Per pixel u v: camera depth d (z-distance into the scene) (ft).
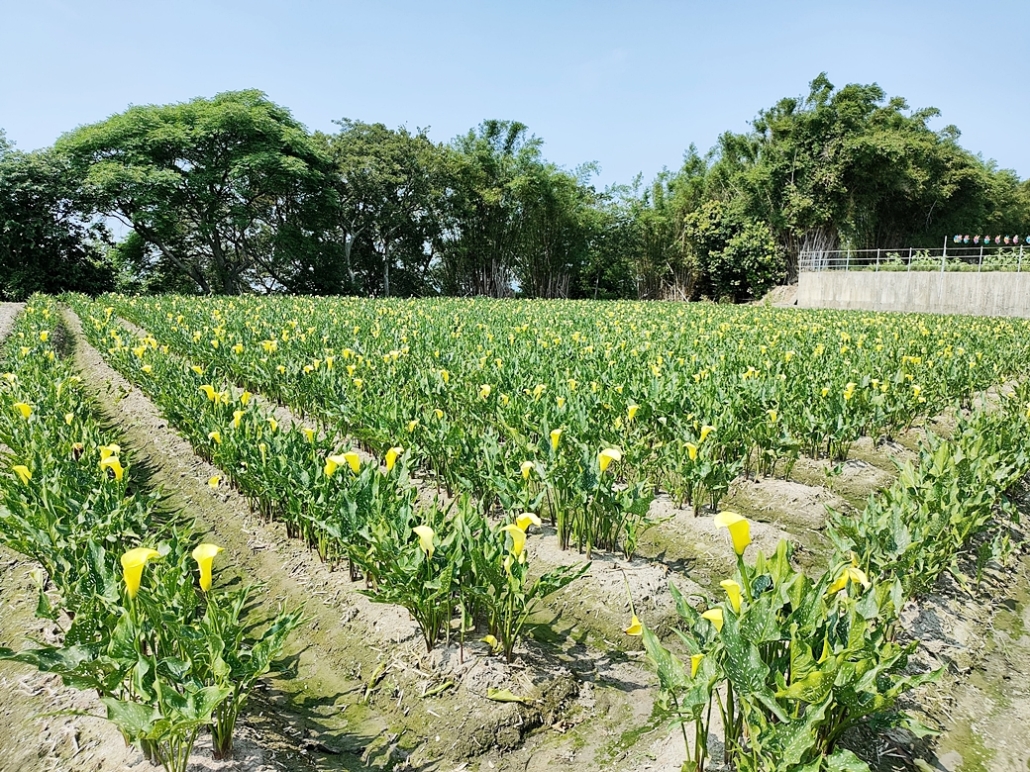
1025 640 17.04
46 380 31.73
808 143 165.99
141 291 156.97
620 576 18.58
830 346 45.75
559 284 205.57
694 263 181.68
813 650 10.78
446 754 13.03
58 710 12.78
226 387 28.73
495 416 27.09
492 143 187.83
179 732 10.79
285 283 166.40
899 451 30.73
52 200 134.21
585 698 14.66
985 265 118.21
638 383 28.17
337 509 16.74
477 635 15.89
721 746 12.45
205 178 137.39
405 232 182.29
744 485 25.89
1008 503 21.48
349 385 29.53
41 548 15.72
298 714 14.21
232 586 19.15
